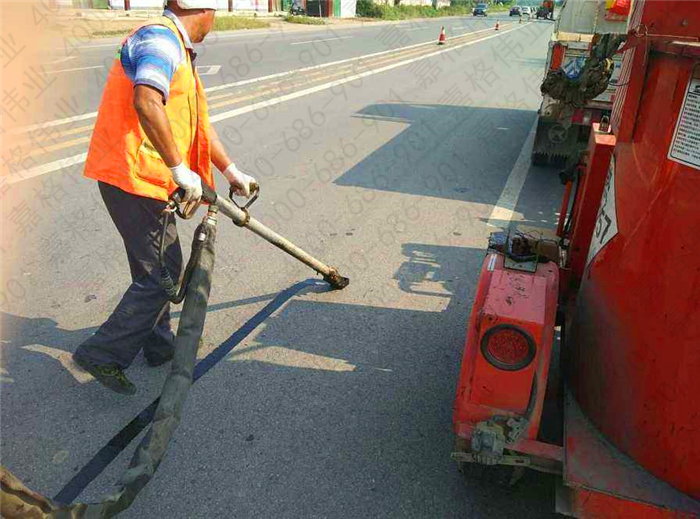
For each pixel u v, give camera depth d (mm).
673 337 1643
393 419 2729
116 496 1812
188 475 2381
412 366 3123
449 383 2996
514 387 1952
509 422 1968
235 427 2646
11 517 1544
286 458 2482
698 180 1529
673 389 1662
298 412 2754
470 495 2338
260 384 2938
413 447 2566
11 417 2660
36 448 2494
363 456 2508
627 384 1818
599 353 1952
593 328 2004
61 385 2881
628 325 1803
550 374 2590
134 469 1908
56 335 3260
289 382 2959
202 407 2764
